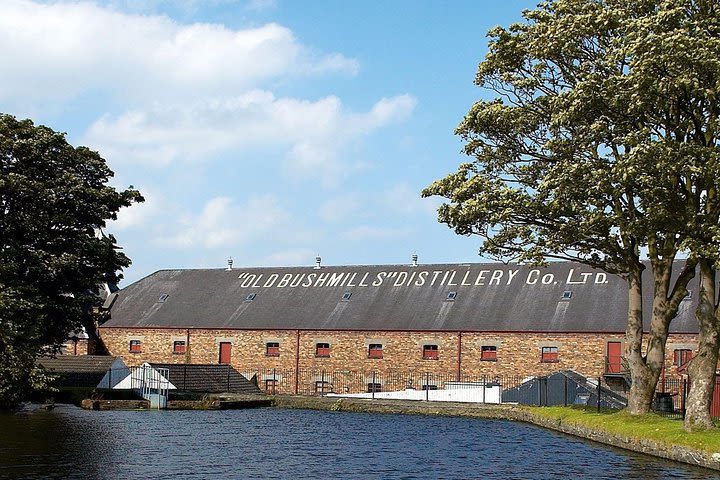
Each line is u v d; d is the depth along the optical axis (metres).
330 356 50.34
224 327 53.47
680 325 42.50
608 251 27.36
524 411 35.97
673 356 42.25
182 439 27.20
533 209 26.08
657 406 32.19
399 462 22.61
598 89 23.05
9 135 37.06
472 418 37.78
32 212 37.16
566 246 27.06
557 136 26.27
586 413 30.66
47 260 36.69
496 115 27.05
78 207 38.59
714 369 22.98
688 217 22.44
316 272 56.56
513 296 48.38
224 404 41.62
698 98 21.97
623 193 25.16
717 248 21.36
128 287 60.69
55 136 38.34
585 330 44.62
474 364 46.88
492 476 20.20
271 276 57.53
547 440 27.84
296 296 54.44
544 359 45.53
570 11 26.03
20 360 34.84
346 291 53.31
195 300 57.12
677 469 20.81
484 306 48.38
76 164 39.75
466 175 28.23
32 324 35.44
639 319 27.75
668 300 27.17
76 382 46.97
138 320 56.50
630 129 23.66
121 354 56.09
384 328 49.16
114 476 19.41
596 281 47.28
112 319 57.22
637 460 22.53
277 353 51.84
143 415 36.34
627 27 22.00
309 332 51.06
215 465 21.55
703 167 21.09
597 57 25.33
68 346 56.75
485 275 50.81
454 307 49.00
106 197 39.22
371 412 40.91
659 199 22.48
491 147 28.47
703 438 21.84
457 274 51.72
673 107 23.05
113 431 29.08
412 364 48.25
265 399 43.81
